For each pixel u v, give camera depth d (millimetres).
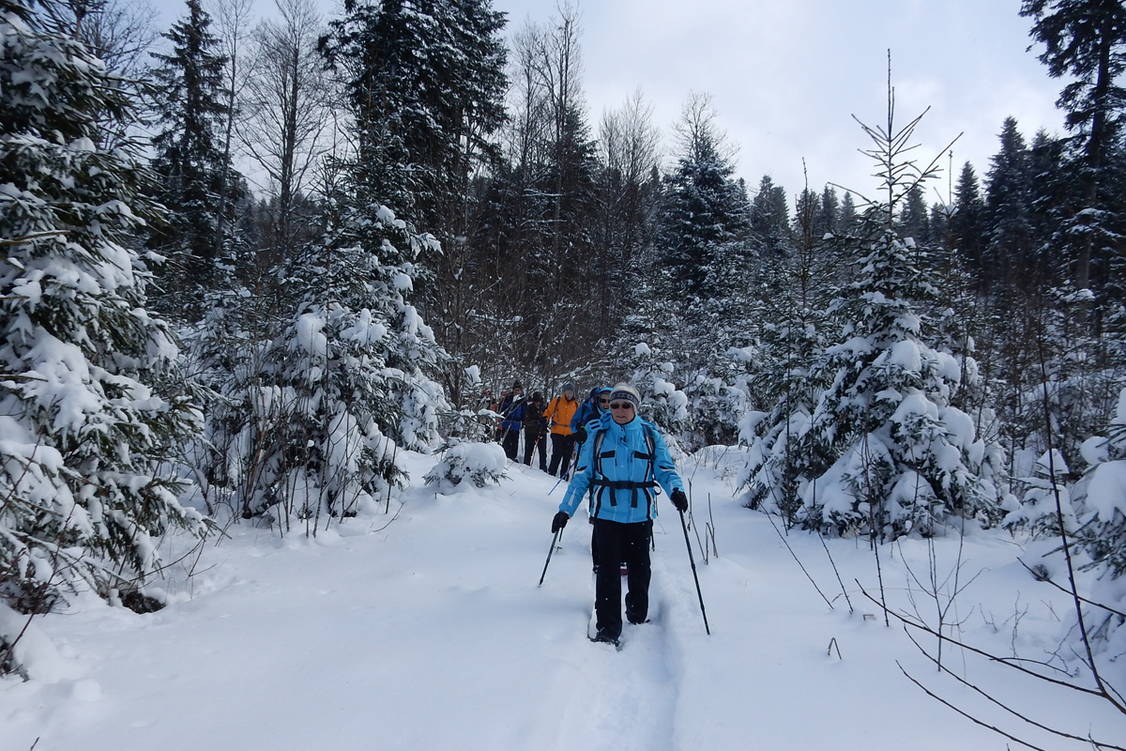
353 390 6531
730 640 3598
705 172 27500
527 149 23328
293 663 3133
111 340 3936
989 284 9602
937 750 2371
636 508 4090
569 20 26047
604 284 23969
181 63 18188
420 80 15992
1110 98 15922
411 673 3033
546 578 4941
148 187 4242
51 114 3721
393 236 8195
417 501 7188
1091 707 2639
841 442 6676
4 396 3332
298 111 19797
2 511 2752
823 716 2674
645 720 2889
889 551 5418
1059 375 7004
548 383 15133
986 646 3359
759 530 6715
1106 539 3094
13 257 3426
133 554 3803
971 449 5922
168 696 2721
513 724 2553
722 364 16469
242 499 6090
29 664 2732
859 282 6477
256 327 6406
